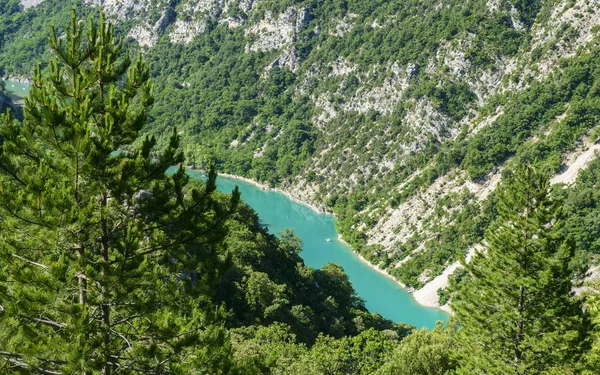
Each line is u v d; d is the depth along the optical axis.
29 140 20.44
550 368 39.28
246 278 89.12
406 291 147.00
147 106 21.95
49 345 18.45
